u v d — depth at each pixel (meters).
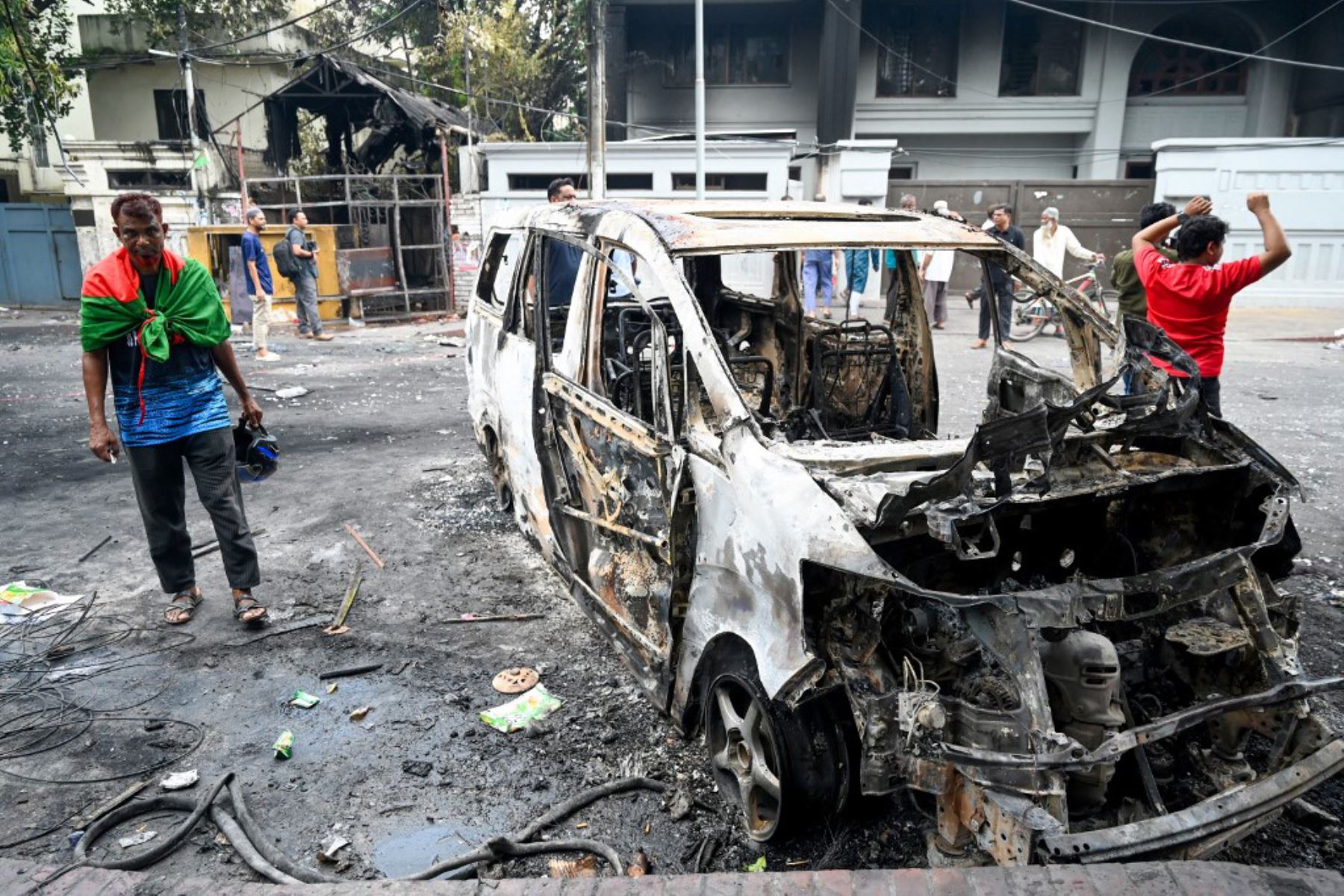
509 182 17.98
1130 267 6.45
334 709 3.70
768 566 2.59
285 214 17.92
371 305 16.34
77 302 19.34
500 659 4.10
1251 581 2.85
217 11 21.78
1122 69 21.08
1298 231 16.86
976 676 2.68
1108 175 21.70
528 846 2.84
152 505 4.25
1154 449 3.21
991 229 11.84
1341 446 7.25
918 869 2.41
